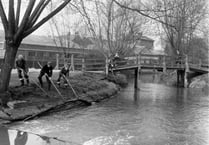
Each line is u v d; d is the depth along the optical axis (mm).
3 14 9133
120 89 20750
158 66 23891
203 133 8047
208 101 15117
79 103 12297
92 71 21703
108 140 7109
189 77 27953
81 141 6902
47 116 9820
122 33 28953
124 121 9469
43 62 30641
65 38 31312
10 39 9258
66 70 13031
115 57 23562
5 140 6395
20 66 11375
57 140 6773
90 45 32969
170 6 8953
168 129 8461
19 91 10539
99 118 9867
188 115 10773
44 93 11273
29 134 7078
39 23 9555
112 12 25891
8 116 8492
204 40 39375
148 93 19250
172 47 32219
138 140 7195
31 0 9125
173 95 18156
